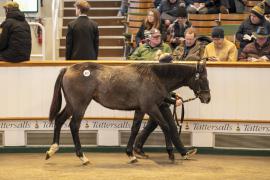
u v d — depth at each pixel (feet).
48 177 30.71
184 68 33.45
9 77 36.86
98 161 34.78
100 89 33.30
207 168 33.09
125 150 37.37
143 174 31.32
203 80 33.42
